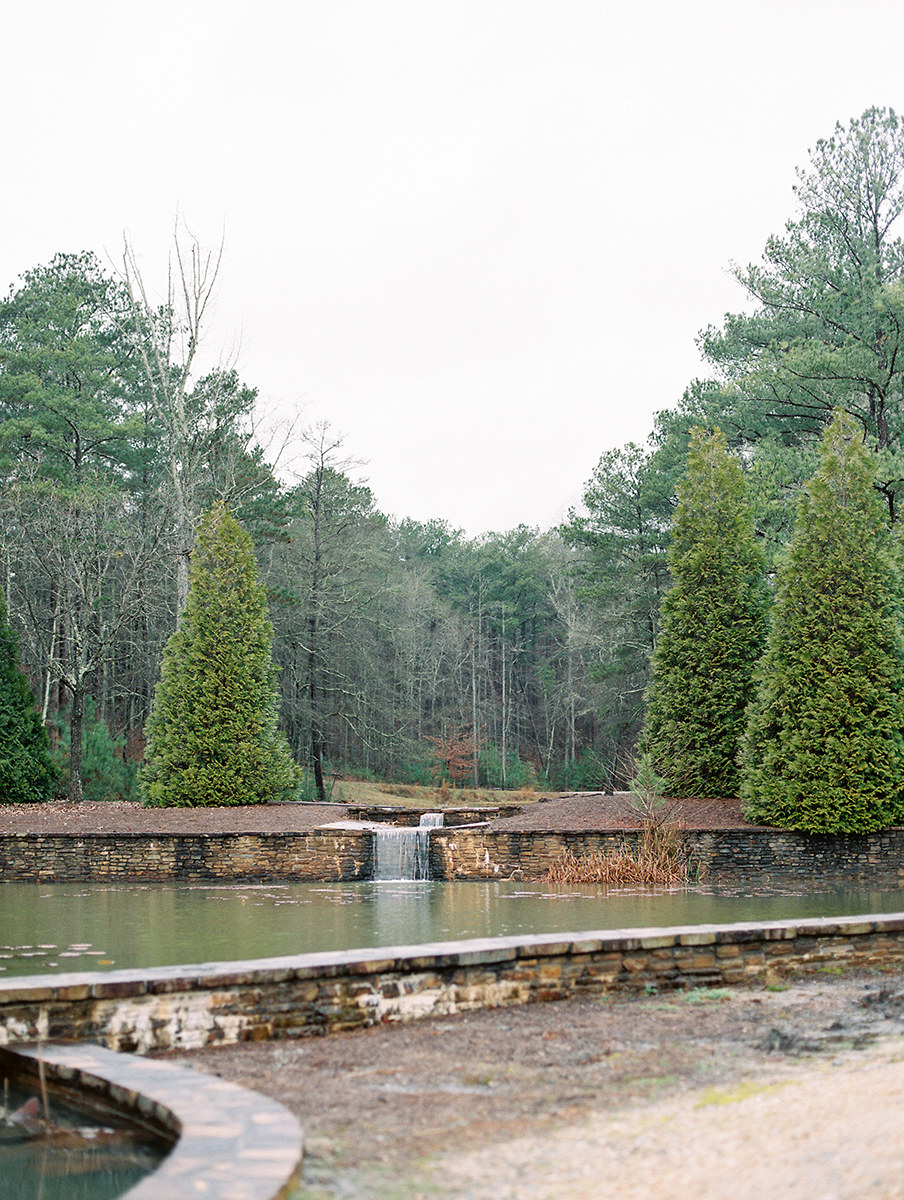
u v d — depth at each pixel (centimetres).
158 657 3428
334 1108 481
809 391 2473
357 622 3828
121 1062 535
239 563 2350
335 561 3547
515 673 6222
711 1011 688
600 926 1112
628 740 4388
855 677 1825
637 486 3481
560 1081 523
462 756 4828
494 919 1191
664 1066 547
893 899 1434
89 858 1814
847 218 2650
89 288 3459
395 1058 578
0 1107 551
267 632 2345
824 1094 463
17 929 1116
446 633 5291
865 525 1916
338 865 1841
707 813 1959
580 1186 373
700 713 2122
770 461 2470
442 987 696
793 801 1803
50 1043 580
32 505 2714
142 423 3083
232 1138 409
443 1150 420
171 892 1599
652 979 764
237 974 630
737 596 2152
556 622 5831
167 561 3056
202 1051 605
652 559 3397
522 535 6556
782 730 1892
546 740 6000
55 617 2564
